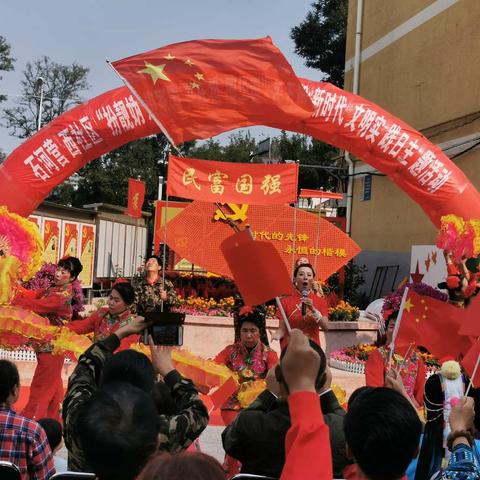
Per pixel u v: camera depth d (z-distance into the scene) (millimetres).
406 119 15586
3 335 5520
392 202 16328
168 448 2258
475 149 12773
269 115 5496
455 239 7738
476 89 12773
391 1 16578
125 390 1843
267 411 2672
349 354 10094
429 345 4469
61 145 7852
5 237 5656
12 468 2756
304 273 6453
